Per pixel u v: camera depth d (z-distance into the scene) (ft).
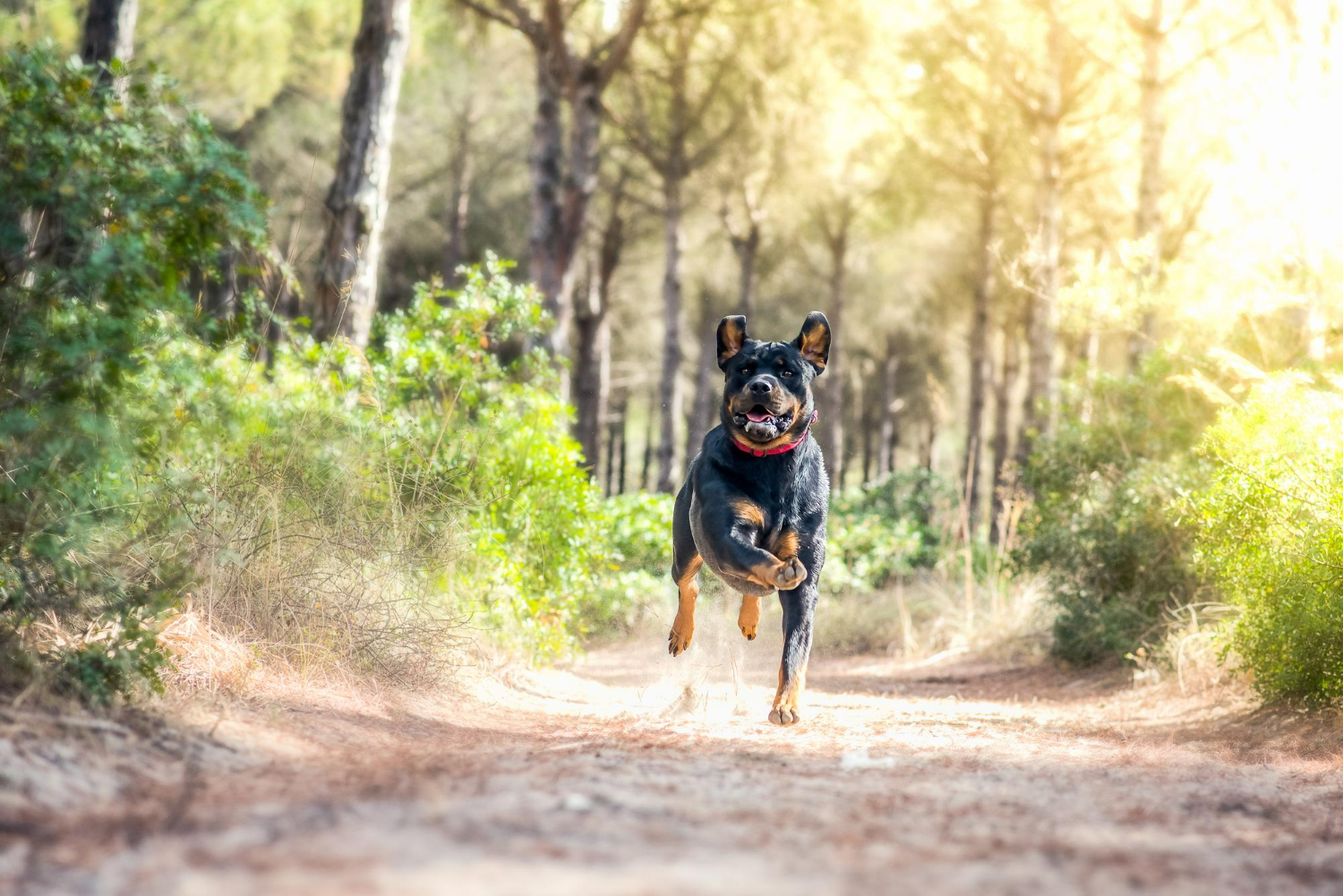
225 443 18.07
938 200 77.97
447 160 81.82
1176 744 18.34
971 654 37.52
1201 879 8.28
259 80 63.36
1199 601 28.91
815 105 65.87
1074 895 7.54
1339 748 17.25
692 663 32.12
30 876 7.04
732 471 18.44
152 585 15.43
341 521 19.40
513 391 29.27
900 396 114.42
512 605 24.63
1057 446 34.40
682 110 67.36
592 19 60.75
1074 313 33.99
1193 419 31.42
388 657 18.54
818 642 42.32
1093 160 66.54
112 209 14.01
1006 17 58.49
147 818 8.59
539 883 6.93
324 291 32.17
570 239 50.14
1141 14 55.21
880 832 9.36
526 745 14.20
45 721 11.03
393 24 33.12
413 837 7.99
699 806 10.02
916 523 57.77
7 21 49.14
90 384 13.57
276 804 9.14
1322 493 19.72
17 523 13.48
